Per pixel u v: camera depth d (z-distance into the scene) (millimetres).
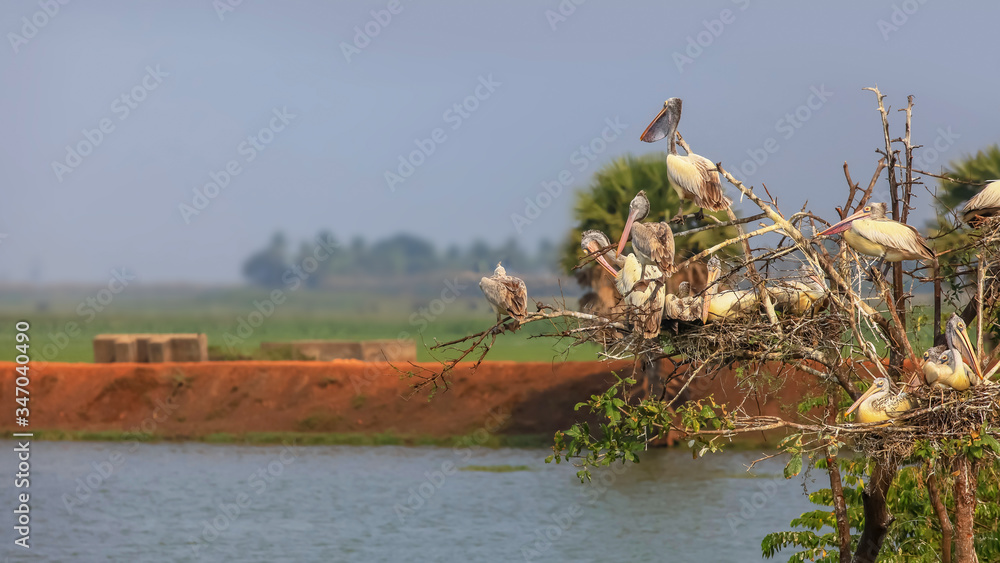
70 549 121875
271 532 129500
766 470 158375
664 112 50875
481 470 167875
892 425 42781
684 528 125500
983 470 58656
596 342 47500
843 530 57219
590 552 115312
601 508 137000
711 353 46938
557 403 194125
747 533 121938
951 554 51781
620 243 50500
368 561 114625
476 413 195750
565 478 159125
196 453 189125
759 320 46594
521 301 46562
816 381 57844
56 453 189000
